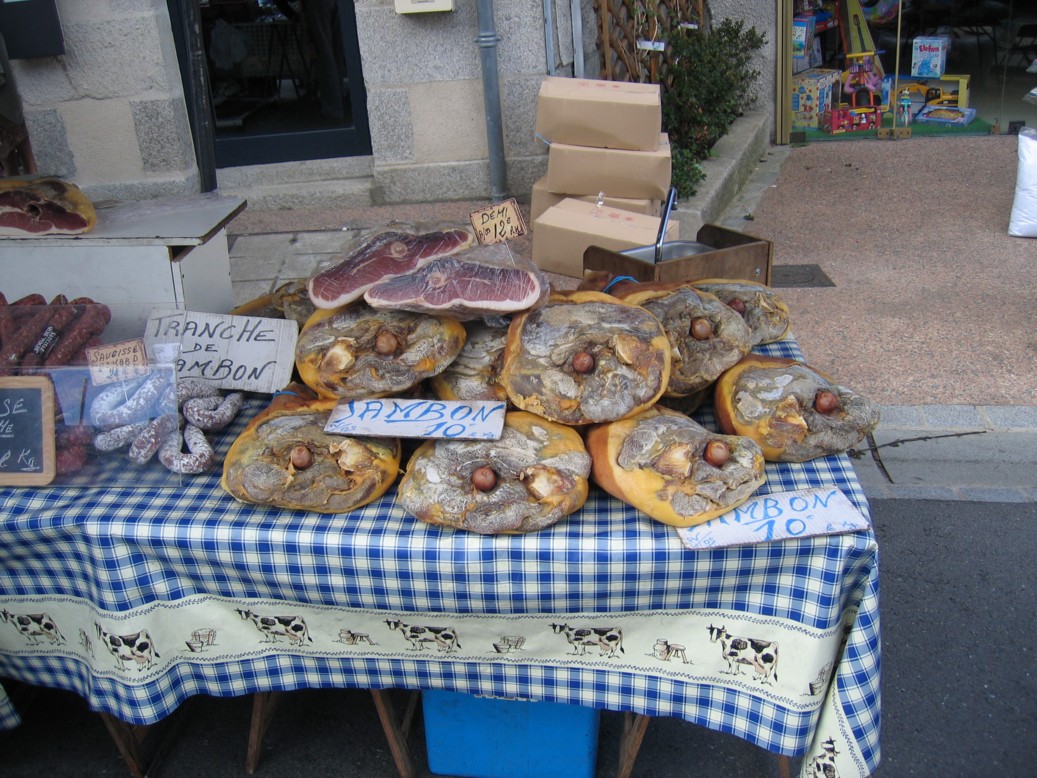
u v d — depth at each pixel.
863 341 4.52
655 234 3.68
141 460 1.97
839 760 1.87
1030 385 4.07
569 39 6.07
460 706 2.18
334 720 2.58
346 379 1.92
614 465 1.77
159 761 2.45
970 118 8.33
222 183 6.57
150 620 1.93
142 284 2.46
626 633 1.90
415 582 1.80
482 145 6.28
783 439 1.91
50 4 5.54
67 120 5.98
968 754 2.42
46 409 1.97
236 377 2.22
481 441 1.80
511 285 1.88
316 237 5.67
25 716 2.58
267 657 2.03
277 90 6.63
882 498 3.53
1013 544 3.25
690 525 1.72
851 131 8.55
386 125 6.25
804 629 1.78
